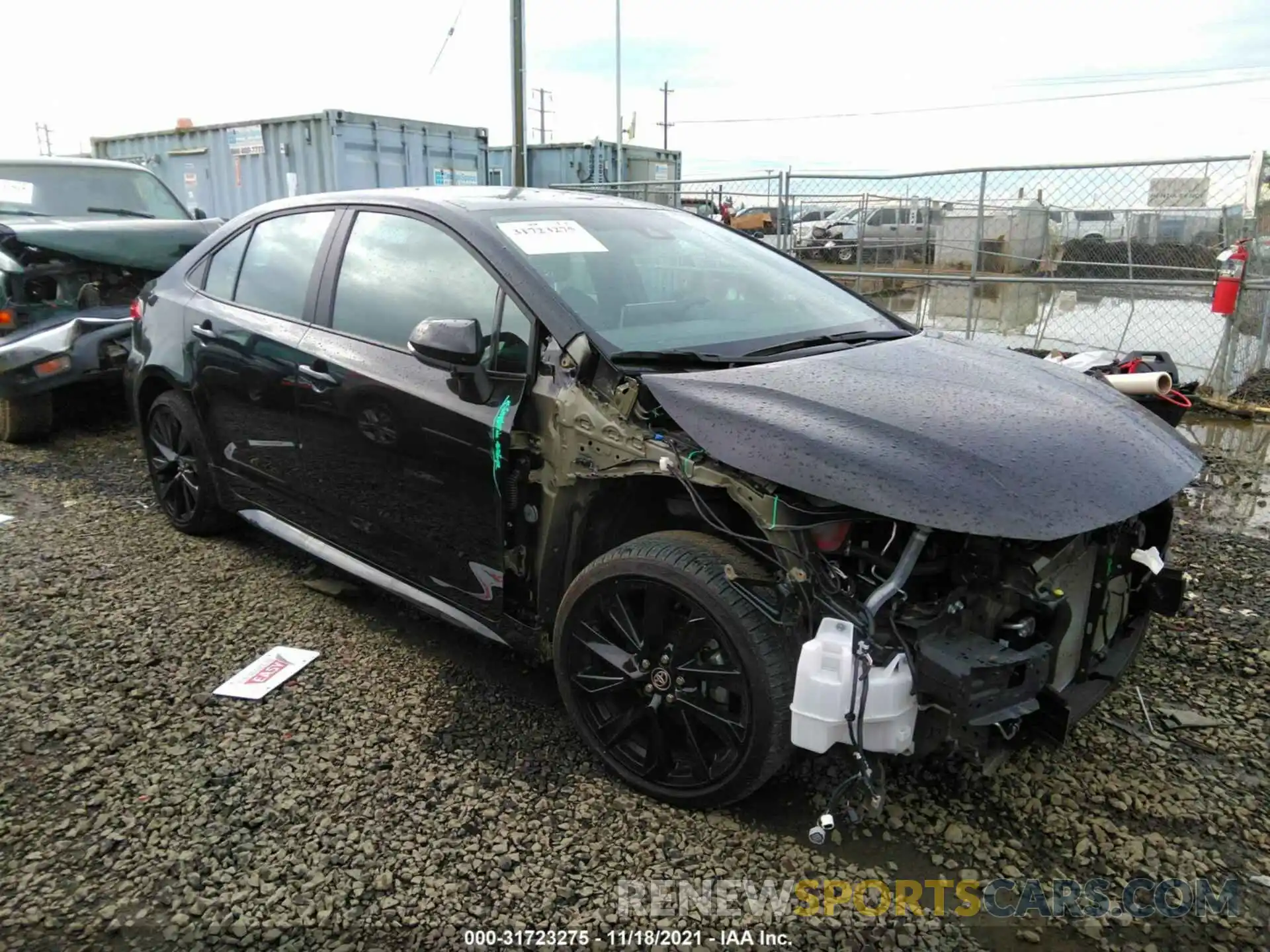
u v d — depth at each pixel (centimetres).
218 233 453
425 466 319
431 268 334
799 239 1081
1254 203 818
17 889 236
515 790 278
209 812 266
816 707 228
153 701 324
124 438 694
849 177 1010
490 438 295
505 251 313
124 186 798
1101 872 249
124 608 396
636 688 275
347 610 399
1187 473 275
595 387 279
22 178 750
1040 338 973
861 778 236
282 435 384
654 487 288
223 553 460
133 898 234
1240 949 224
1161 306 907
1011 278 909
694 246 377
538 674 347
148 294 480
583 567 295
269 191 1639
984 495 229
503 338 303
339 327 360
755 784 254
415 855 250
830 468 235
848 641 227
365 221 368
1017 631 242
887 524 246
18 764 287
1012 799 277
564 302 297
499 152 1930
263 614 393
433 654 362
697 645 259
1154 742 308
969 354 338
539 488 294
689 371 285
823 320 358
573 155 1881
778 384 273
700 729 266
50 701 323
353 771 286
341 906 232
